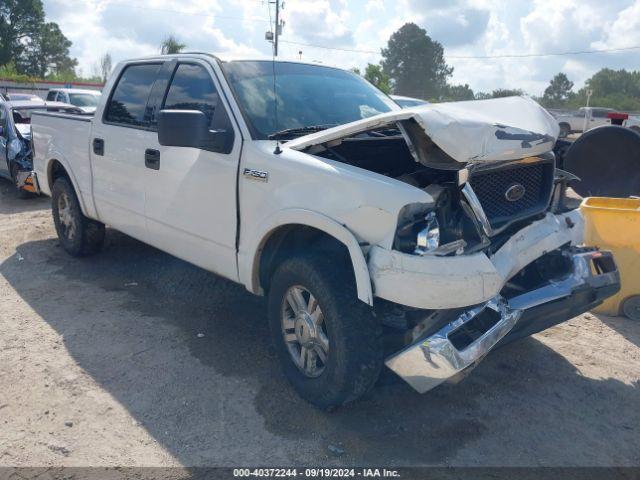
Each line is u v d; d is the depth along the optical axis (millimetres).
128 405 3477
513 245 3258
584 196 5633
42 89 40094
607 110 32906
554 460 3062
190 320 4672
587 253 3670
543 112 3523
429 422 3363
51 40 88875
